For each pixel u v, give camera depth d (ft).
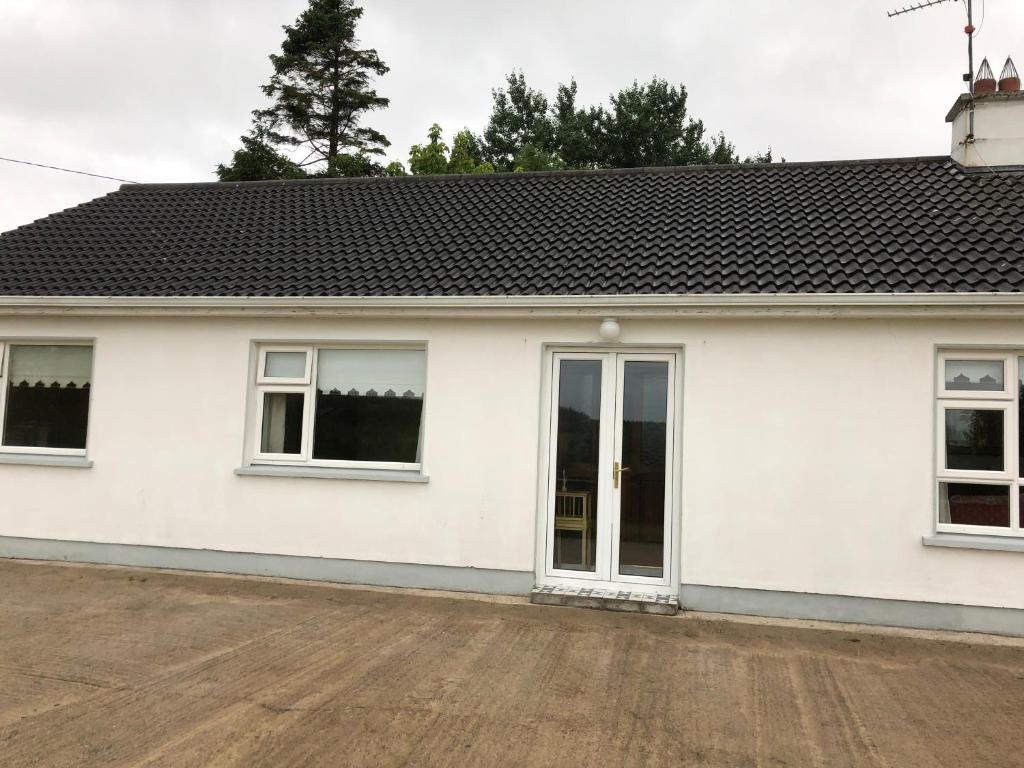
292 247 31.99
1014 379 22.12
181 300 27.12
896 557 22.38
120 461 28.30
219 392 27.71
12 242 34.19
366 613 22.74
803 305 22.59
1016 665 19.16
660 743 14.37
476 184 38.42
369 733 14.44
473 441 25.52
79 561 28.45
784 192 32.58
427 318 25.96
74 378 29.50
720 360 23.82
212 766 13.05
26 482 29.04
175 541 27.71
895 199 30.12
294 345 27.68
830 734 14.92
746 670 18.45
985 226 26.43
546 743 14.24
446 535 25.57
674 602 23.22
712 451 23.70
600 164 100.94
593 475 24.95
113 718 14.93
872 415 22.76
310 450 27.37
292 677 17.33
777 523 23.16
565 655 19.21
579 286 25.17
